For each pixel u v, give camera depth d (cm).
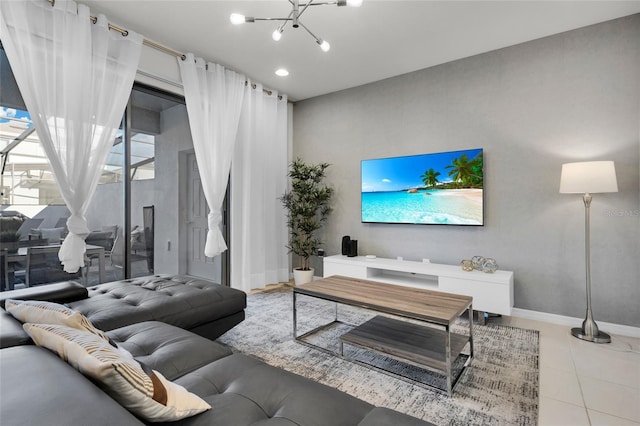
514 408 177
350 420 108
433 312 199
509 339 269
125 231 325
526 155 323
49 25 247
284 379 129
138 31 307
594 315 292
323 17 284
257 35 314
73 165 257
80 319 126
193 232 392
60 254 254
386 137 414
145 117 346
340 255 436
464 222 352
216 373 134
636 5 265
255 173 430
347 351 247
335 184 463
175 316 211
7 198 261
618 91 283
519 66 326
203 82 359
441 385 200
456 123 362
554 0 258
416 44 329
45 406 71
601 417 170
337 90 459
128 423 71
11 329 138
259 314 331
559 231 307
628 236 279
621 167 281
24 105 267
